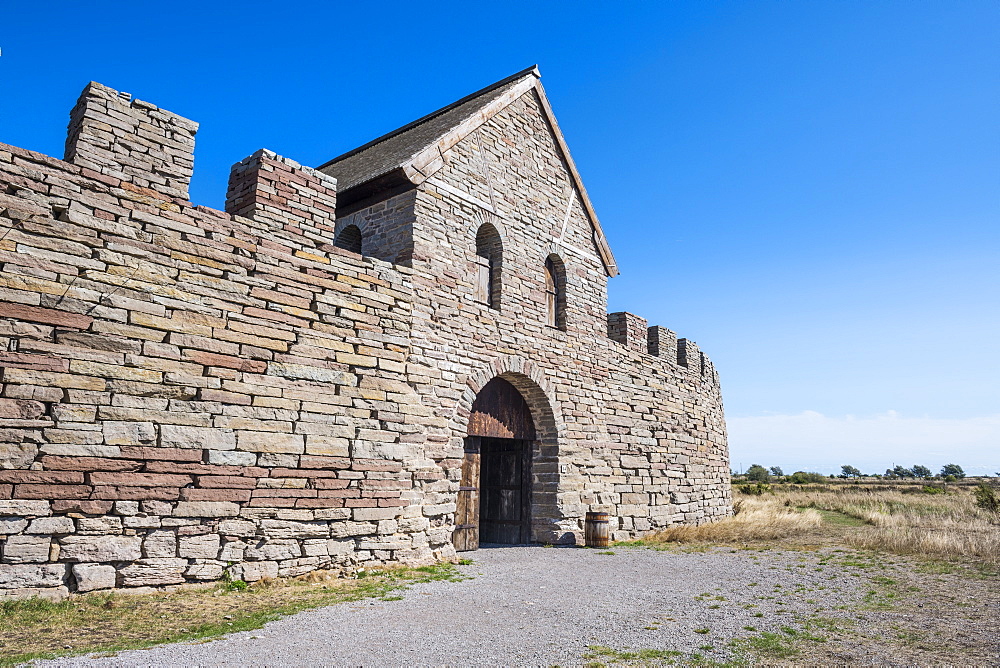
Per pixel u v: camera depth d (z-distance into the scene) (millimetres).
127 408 8359
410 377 12023
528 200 15844
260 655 5809
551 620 7535
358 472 10703
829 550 14188
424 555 11609
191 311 9141
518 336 14734
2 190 7855
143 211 8961
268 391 9773
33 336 7781
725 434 23703
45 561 7570
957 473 109562
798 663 6094
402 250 12820
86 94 8898
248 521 9281
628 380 18016
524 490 15562
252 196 10359
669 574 11023
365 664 5652
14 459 7469
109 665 5383
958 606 8594
